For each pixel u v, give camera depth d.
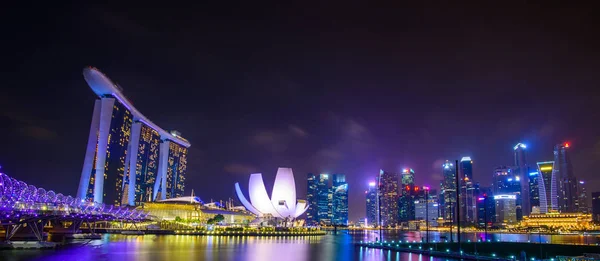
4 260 74.81
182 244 122.88
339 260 85.00
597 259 69.38
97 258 80.69
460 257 84.12
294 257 90.56
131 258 81.50
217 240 149.12
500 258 77.12
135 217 168.88
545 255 100.00
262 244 132.38
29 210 83.88
